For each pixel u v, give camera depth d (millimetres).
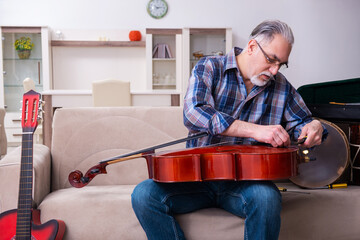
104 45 6793
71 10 6836
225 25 7082
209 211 1716
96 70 7016
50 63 6734
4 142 4305
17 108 6594
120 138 2242
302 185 2104
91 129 2240
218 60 1849
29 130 1696
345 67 7312
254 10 7102
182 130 2281
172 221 1575
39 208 1782
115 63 7043
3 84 6512
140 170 2225
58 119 2248
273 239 1486
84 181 1824
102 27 6902
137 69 7090
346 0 7219
